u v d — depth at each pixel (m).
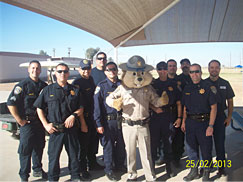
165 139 2.62
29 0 3.31
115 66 2.57
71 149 2.39
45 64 7.45
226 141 3.08
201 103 2.32
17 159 3.22
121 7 3.65
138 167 2.90
